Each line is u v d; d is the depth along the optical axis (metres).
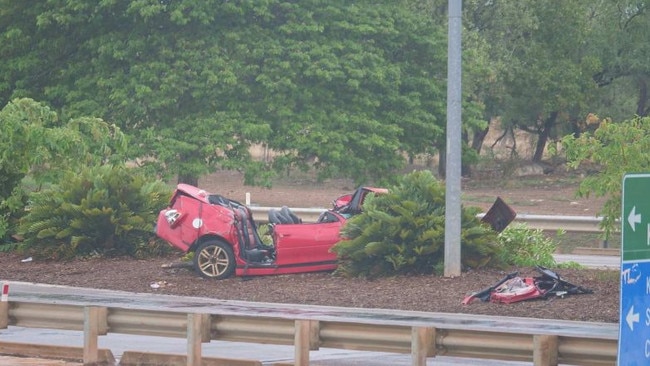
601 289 24.86
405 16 65.19
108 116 59.16
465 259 27.48
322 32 61.50
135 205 31.56
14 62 61.12
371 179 65.69
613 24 93.19
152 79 57.62
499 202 28.78
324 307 23.44
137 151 56.50
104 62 59.88
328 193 78.12
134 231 31.17
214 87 58.41
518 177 91.75
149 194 31.86
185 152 56.88
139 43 58.16
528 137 114.75
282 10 61.84
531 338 13.94
